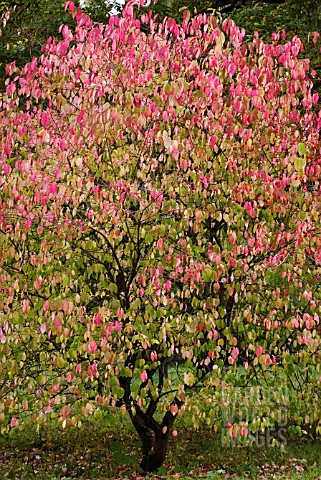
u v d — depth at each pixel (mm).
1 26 12094
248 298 6828
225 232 7438
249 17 13273
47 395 6805
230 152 6441
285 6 13359
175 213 6812
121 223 6512
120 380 7555
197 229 6402
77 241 6855
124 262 7020
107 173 6582
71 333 6434
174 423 9367
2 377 7168
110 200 6273
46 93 6348
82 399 6680
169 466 8625
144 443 8406
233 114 6195
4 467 8805
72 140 6133
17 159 6645
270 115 6441
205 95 5953
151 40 5867
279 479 7887
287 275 6848
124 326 6867
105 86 5906
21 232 6574
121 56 6074
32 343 7070
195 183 6578
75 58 5988
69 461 9062
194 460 8867
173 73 6152
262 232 6512
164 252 6465
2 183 6516
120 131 6145
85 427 10906
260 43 5859
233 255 6461
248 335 6797
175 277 6301
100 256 6793
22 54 11969
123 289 7219
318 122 6824
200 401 6879
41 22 12750
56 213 6406
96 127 5766
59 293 6730
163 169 6910
